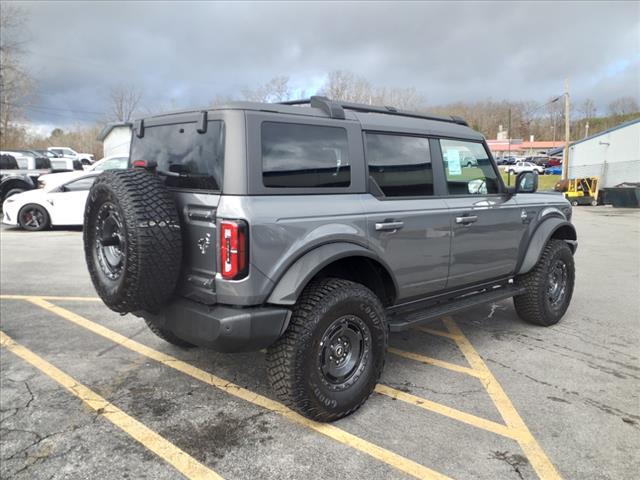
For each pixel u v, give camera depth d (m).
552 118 103.12
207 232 3.06
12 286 6.95
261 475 2.81
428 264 4.01
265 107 3.16
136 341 4.88
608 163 28.62
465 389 3.89
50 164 18.17
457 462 2.93
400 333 5.25
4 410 3.50
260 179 3.03
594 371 4.24
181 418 3.43
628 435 3.22
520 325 5.53
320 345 3.18
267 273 3.00
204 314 3.04
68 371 4.17
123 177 3.15
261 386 3.93
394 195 3.83
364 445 3.11
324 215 3.27
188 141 3.30
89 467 2.88
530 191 4.86
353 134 3.57
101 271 3.35
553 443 3.13
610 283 7.59
